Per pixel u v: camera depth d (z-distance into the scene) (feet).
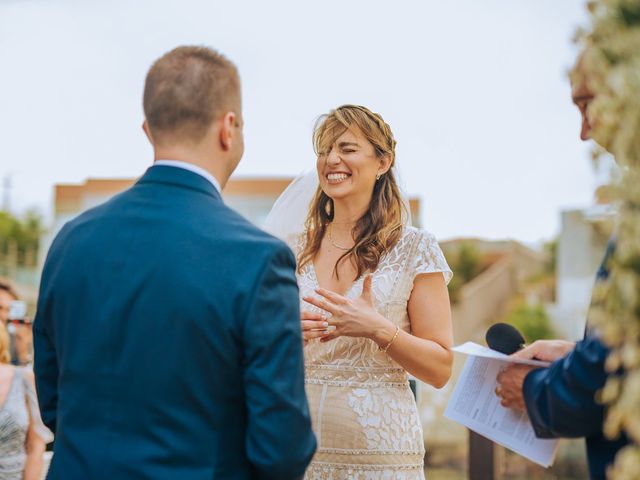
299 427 5.71
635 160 4.49
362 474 8.52
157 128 6.25
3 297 13.98
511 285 54.39
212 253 5.76
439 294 8.92
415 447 8.81
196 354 5.62
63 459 5.83
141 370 5.65
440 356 8.55
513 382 6.63
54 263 6.23
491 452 12.26
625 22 4.64
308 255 9.31
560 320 47.78
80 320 5.89
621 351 4.77
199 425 5.65
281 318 5.73
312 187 9.59
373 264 8.89
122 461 5.59
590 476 5.82
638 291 4.46
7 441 10.66
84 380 5.81
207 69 6.23
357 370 8.67
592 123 4.88
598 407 5.52
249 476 5.86
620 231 4.57
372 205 9.16
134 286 5.74
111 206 6.22
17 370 10.94
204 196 6.10
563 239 48.98
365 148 8.96
